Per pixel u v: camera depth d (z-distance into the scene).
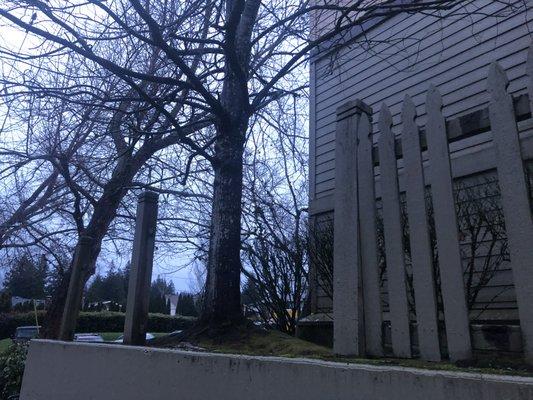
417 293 2.50
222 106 5.12
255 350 3.74
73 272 5.33
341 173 3.06
